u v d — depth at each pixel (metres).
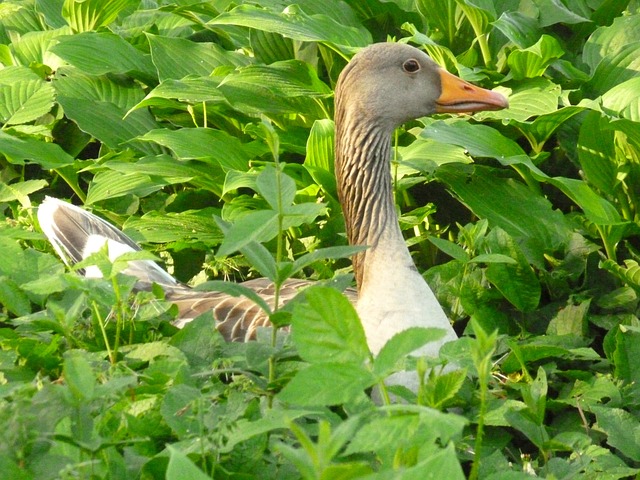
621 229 10.98
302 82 12.52
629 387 8.91
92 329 8.70
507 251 10.33
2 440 5.55
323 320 5.86
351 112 9.73
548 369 9.25
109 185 12.34
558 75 12.94
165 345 7.87
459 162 11.60
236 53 13.70
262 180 7.11
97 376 7.04
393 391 6.77
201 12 13.73
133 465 6.36
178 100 12.98
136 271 11.09
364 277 9.24
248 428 5.95
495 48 13.46
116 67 13.57
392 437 5.22
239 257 11.65
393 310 8.88
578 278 10.92
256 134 12.43
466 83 10.02
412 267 9.12
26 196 12.13
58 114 13.44
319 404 5.64
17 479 5.38
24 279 9.55
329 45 12.10
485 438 8.41
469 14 12.94
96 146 14.09
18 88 13.12
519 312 10.59
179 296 10.52
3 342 8.17
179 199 12.68
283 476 6.56
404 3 14.09
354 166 9.66
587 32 13.94
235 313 9.76
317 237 11.77
